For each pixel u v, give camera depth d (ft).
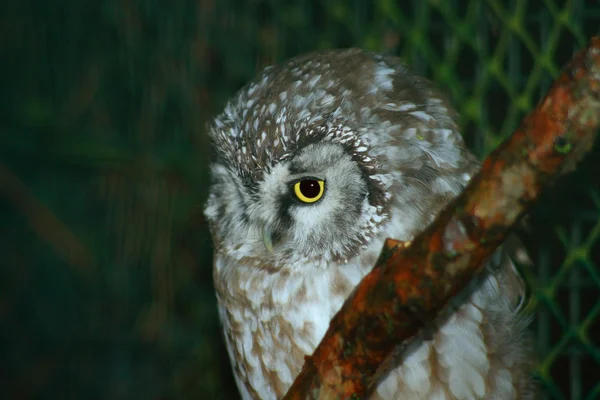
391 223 18.47
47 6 34.19
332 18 26.14
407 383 18.58
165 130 30.14
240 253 20.44
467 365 18.61
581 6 22.16
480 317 18.85
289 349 19.74
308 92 18.85
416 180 18.52
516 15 22.47
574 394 23.57
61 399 35.53
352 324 13.23
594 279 22.04
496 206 11.59
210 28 28.73
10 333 37.52
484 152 23.40
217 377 29.73
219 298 21.33
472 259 12.00
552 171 11.32
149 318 31.30
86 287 34.83
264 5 27.81
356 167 18.34
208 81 28.99
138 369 32.68
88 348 34.30
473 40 23.34
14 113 34.12
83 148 31.32
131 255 31.71
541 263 23.61
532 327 22.36
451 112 20.06
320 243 18.95
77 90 32.91
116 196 31.96
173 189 30.19
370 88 18.95
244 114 19.44
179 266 30.35
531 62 24.22
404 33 24.95
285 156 18.74
